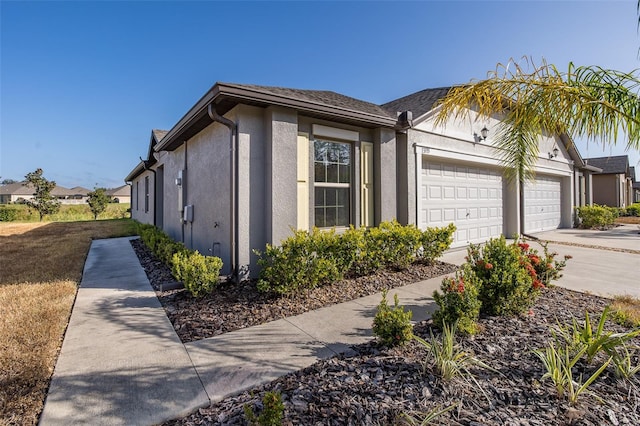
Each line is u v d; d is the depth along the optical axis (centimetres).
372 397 228
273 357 303
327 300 468
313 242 495
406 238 623
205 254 696
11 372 278
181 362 296
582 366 264
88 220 2355
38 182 2425
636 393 230
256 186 547
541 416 208
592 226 1409
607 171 2481
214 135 645
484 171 998
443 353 263
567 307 420
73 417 222
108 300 486
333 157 647
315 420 205
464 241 926
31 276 628
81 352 318
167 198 1077
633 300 446
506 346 302
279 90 597
